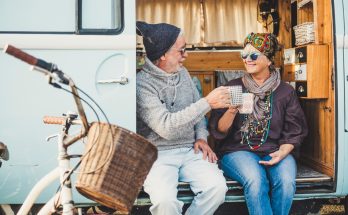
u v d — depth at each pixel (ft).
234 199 11.33
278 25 16.07
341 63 11.55
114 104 10.76
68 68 10.67
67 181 7.46
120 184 7.02
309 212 12.37
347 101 11.57
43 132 10.75
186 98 11.46
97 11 10.68
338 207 14.19
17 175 10.76
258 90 12.00
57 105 10.73
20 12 10.55
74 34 10.63
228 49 17.13
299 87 12.85
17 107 10.66
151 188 10.21
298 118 11.98
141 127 11.16
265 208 10.80
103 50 10.71
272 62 12.17
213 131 12.01
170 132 10.48
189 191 11.14
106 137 7.02
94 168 6.99
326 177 11.85
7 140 10.68
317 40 12.43
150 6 17.28
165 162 10.79
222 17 17.49
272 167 11.43
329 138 12.11
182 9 17.43
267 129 11.86
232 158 11.57
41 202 10.90
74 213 7.53
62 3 10.62
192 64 16.29
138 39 13.79
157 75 11.06
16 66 10.61
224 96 10.50
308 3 13.94
